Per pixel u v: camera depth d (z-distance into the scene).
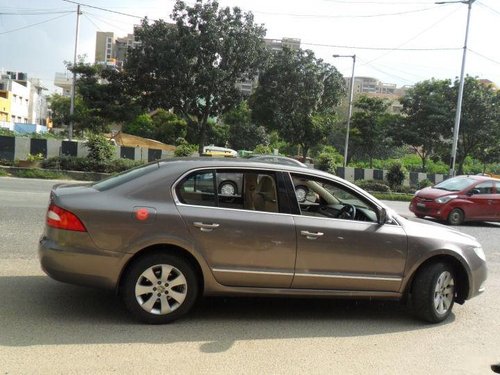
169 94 30.00
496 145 36.91
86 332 4.38
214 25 28.36
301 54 35.06
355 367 4.07
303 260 4.89
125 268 4.57
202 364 3.91
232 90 30.25
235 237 4.70
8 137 23.75
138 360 3.89
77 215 4.45
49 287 5.59
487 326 5.39
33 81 102.00
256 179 4.98
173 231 4.57
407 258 5.20
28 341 4.11
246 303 5.54
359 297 5.12
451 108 35.75
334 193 5.34
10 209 10.77
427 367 4.18
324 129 36.84
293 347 4.41
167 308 4.65
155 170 4.80
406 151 61.06
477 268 5.52
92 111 33.50
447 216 14.65
